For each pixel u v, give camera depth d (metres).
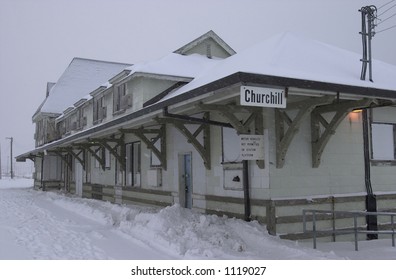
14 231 9.77
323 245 8.48
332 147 9.45
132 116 10.26
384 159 10.27
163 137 12.97
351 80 7.87
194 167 11.24
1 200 19.20
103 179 19.03
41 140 30.89
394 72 10.29
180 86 14.05
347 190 9.54
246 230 8.27
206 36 15.92
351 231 7.96
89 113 21.03
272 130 8.50
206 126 10.44
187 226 8.66
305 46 9.59
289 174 8.70
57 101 29.42
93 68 32.12
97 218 12.00
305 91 7.05
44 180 27.69
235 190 9.45
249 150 8.37
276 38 9.83
